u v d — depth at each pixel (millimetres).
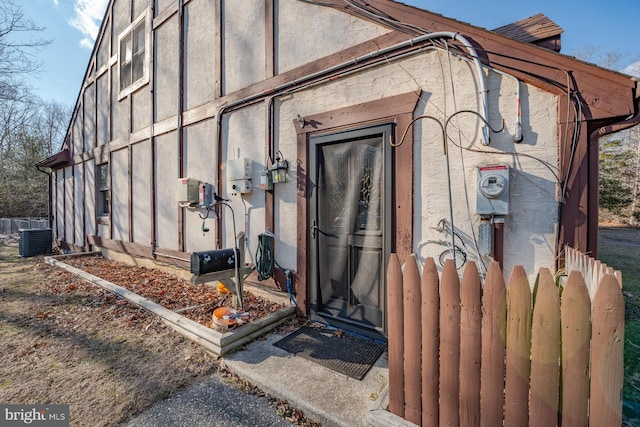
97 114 7664
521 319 1346
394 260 1718
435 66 2609
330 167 3291
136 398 2074
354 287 3100
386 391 1938
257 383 2184
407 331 1662
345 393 2027
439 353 1574
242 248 3359
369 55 2906
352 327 3016
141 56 6160
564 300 1266
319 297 3352
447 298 1534
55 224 10102
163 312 3330
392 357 1731
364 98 3012
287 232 3646
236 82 4258
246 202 4125
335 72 3186
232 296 3660
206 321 3176
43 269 6141
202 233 4816
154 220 5746
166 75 5480
